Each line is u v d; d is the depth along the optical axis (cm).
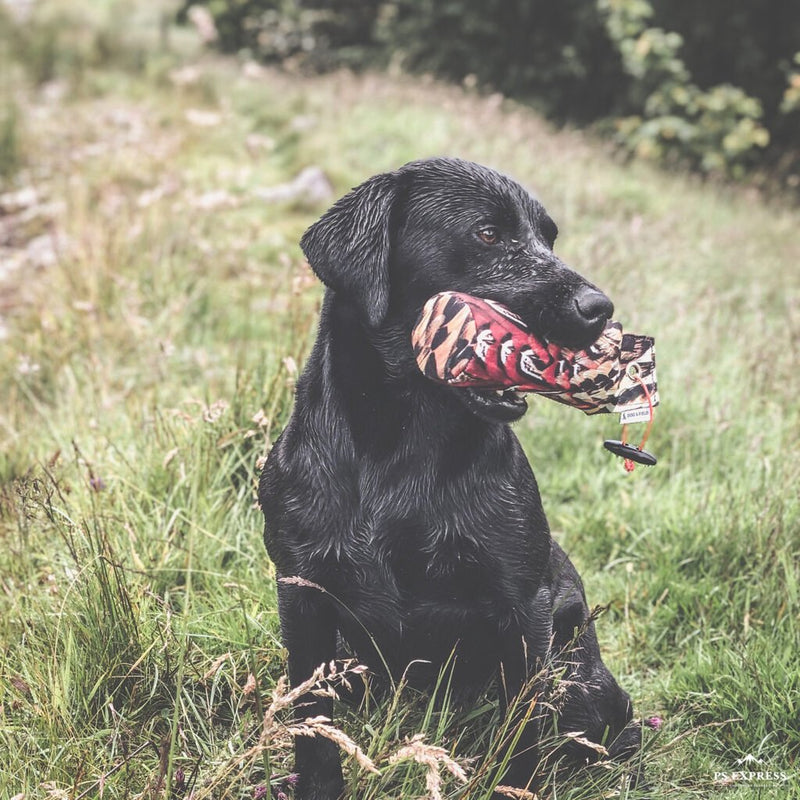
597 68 1262
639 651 341
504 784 251
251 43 1388
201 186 805
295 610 254
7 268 681
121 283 539
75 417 439
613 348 233
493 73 1282
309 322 419
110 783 244
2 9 1452
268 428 356
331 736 199
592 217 810
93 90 1157
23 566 330
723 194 998
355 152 906
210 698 262
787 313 600
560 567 285
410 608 255
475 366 226
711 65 1228
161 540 324
